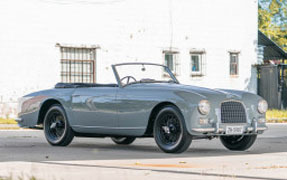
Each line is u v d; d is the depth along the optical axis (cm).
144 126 925
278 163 753
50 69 2133
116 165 720
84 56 2231
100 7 2266
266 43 3017
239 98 927
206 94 903
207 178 585
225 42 2659
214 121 891
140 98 930
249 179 580
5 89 2041
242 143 973
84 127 1003
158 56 2436
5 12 2047
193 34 2552
